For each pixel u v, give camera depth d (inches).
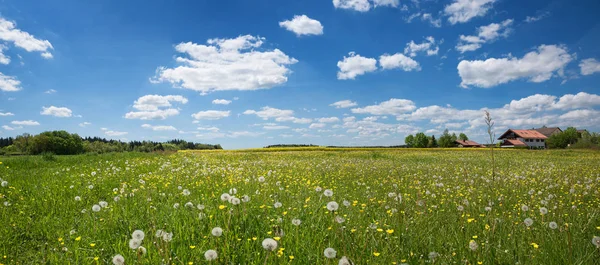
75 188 375.6
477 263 153.9
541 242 175.8
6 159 671.1
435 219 227.0
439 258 155.4
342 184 464.4
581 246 171.2
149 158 904.3
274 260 156.8
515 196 361.7
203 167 639.1
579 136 3695.9
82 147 3956.7
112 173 526.0
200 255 161.0
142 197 308.3
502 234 191.9
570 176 540.7
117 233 206.4
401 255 163.8
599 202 321.1
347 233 186.7
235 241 177.5
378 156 1325.0
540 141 4269.2
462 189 400.2
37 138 3521.2
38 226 232.1
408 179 522.3
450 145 4084.6
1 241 197.9
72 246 185.2
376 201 312.3
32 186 382.6
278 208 241.1
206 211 227.5
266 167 728.3
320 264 152.1
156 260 152.4
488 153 1691.7
